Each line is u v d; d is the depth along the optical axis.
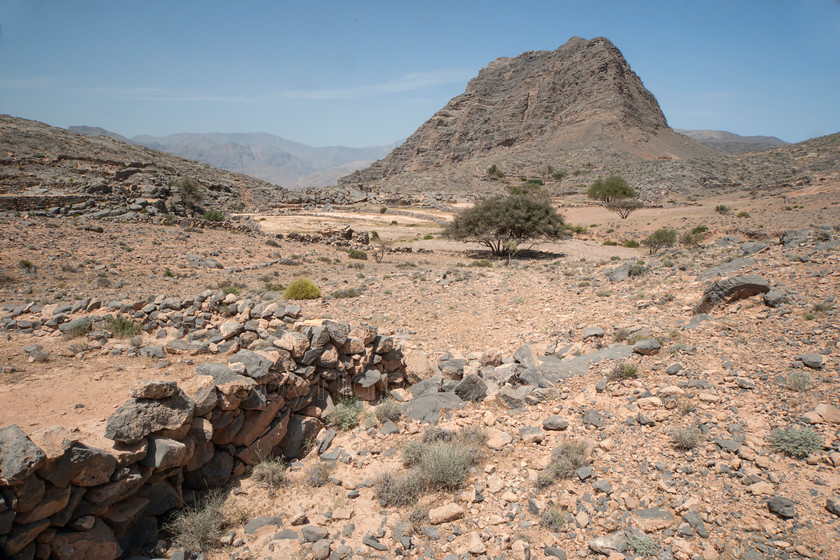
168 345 9.73
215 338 10.12
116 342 10.30
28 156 78.38
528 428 7.62
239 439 6.74
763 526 4.98
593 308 14.90
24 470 4.11
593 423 7.45
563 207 101.62
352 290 20.62
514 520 5.68
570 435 7.32
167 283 21.66
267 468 6.66
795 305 10.14
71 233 31.14
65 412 6.69
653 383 8.36
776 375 7.68
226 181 108.38
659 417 7.21
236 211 84.56
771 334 9.20
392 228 69.12
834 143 142.88
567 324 13.73
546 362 10.33
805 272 12.04
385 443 7.71
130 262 25.83
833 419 6.26
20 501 4.17
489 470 6.63
